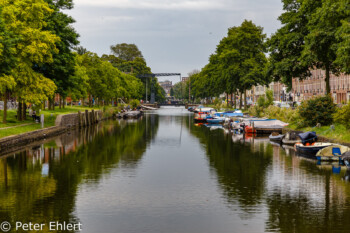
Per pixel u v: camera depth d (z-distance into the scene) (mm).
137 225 19250
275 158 36562
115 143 47844
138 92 177000
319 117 46594
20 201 22781
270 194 24234
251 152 40469
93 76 97688
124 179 28266
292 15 53594
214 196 23906
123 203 22547
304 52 45375
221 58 95062
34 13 47531
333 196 23672
